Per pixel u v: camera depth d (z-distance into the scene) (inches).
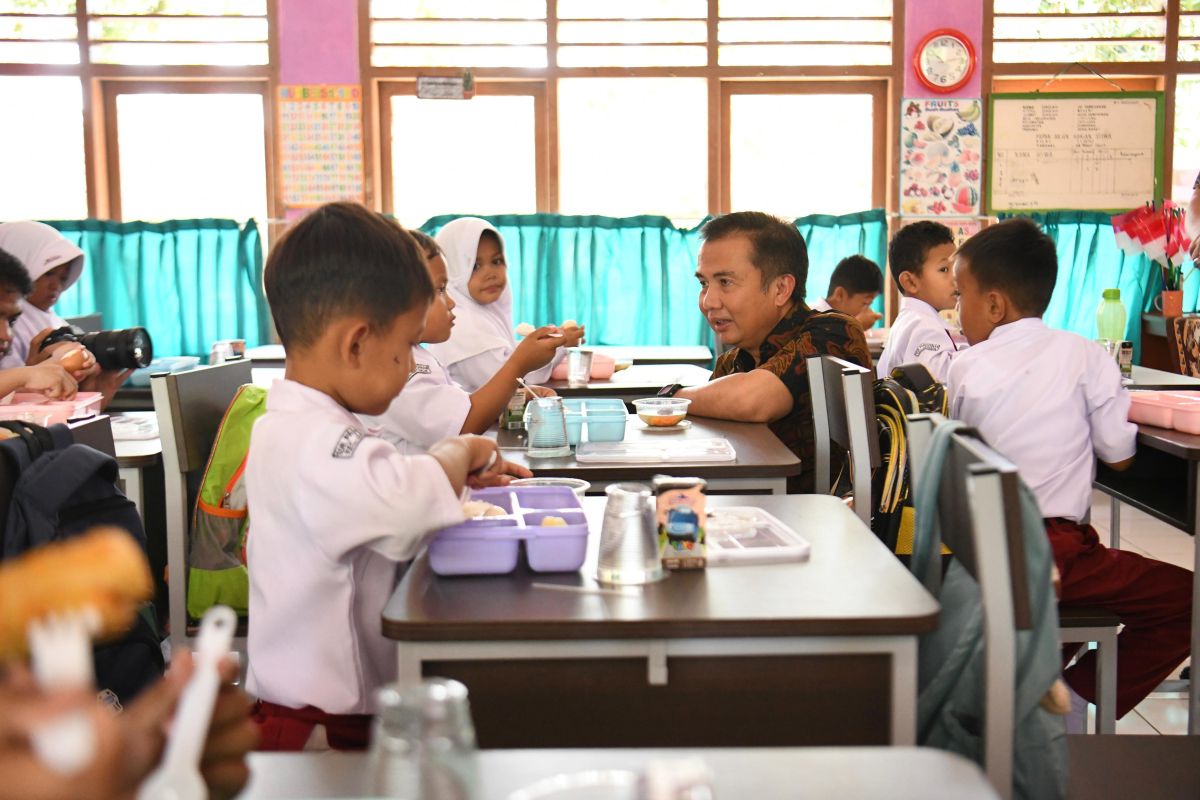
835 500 62.5
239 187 213.9
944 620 45.6
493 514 50.6
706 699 43.1
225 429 72.9
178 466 75.9
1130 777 49.1
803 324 96.4
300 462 46.7
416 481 46.2
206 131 212.5
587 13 208.2
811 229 211.6
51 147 209.0
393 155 214.4
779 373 93.9
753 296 94.9
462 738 24.3
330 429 47.2
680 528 48.1
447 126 213.5
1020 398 83.5
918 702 44.8
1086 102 208.8
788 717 43.1
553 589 45.9
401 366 50.8
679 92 211.3
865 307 174.2
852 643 42.1
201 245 208.4
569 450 81.4
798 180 215.9
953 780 29.1
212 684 24.3
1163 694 102.8
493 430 100.0
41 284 128.2
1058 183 211.0
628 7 208.2
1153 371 148.5
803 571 47.9
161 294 209.6
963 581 45.4
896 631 41.7
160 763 24.0
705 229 97.1
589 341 213.5
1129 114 209.0
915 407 73.9
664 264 211.5
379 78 208.8
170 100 211.9
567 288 212.5
